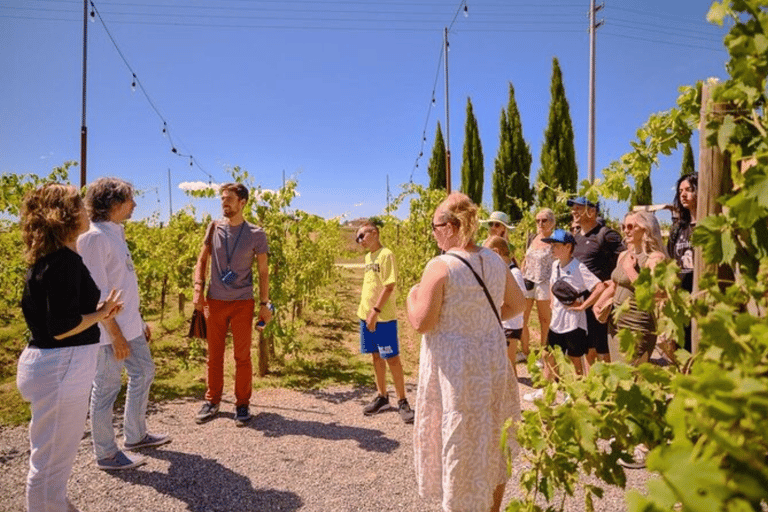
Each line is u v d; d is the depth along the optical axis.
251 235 4.20
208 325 4.23
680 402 0.86
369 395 4.99
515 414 2.37
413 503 2.96
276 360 6.30
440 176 26.88
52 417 2.35
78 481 3.14
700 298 1.25
